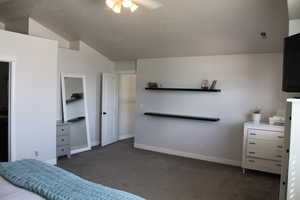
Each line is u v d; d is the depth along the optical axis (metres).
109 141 6.71
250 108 4.79
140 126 6.30
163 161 5.15
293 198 2.16
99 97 6.50
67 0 4.27
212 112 5.22
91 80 6.24
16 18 5.22
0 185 2.01
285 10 3.35
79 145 5.82
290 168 2.15
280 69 4.47
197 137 5.42
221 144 5.12
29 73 4.27
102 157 5.35
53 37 5.63
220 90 5.07
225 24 3.99
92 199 1.74
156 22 4.39
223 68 5.05
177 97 5.70
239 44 4.50
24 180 2.05
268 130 4.18
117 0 2.74
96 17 4.64
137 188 3.71
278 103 4.51
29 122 4.31
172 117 5.73
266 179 4.18
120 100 7.17
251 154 4.36
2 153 4.45
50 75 4.61
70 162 4.94
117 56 6.44
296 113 2.12
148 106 6.16
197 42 4.77
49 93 4.61
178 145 5.70
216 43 4.64
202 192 3.61
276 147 4.13
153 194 3.51
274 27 3.79
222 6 3.58
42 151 4.54
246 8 3.51
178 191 3.63
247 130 4.38
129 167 4.70
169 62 5.78
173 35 4.72
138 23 4.55
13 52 4.02
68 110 5.60
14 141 4.09
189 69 5.49
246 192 3.63
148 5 3.32
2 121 4.49
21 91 4.16
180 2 3.69
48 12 4.78
